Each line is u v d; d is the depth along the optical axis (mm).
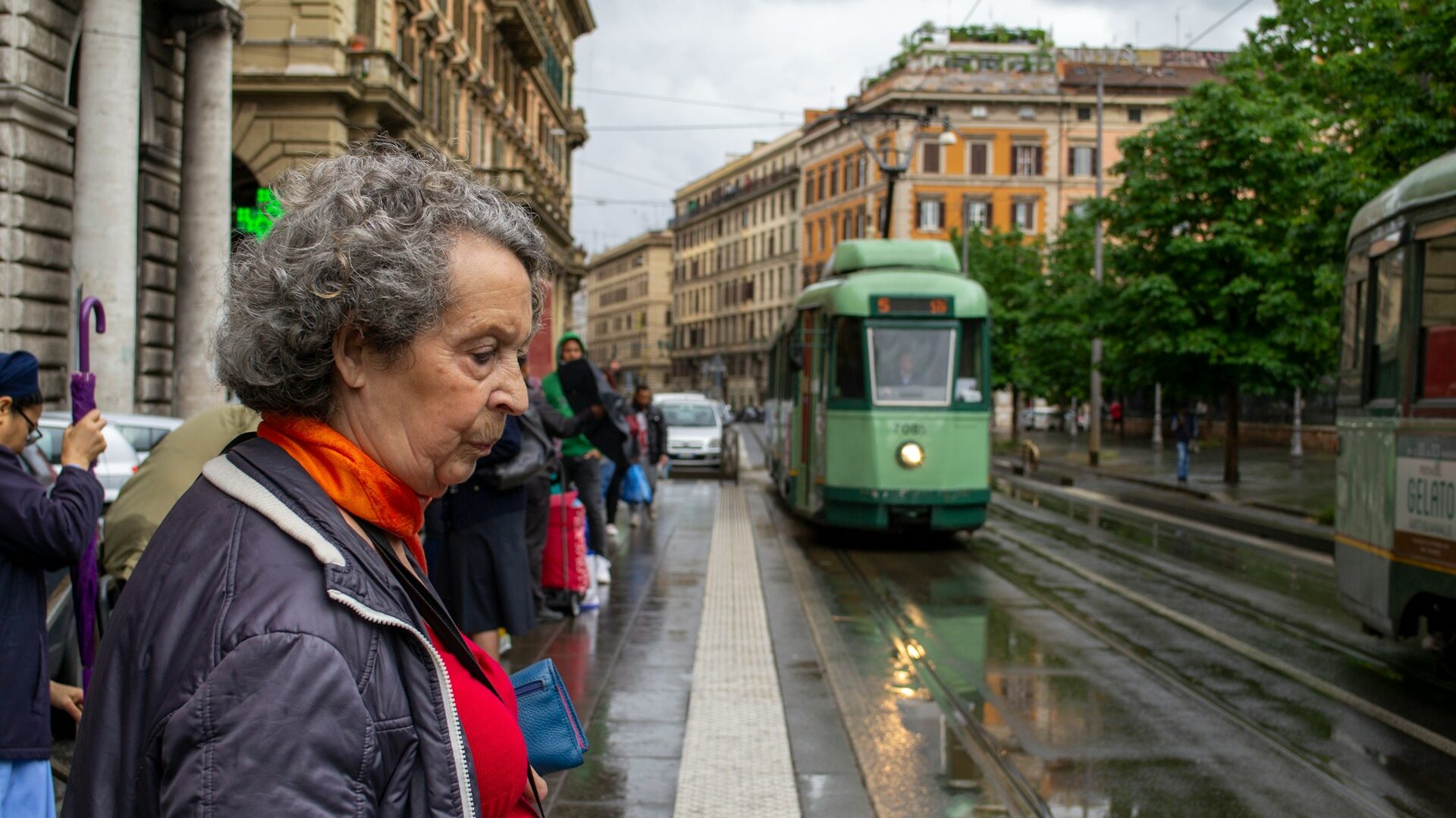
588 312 159625
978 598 10820
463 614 5391
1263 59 23016
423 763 1349
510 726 1564
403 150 1602
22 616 3090
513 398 1550
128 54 13406
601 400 9195
